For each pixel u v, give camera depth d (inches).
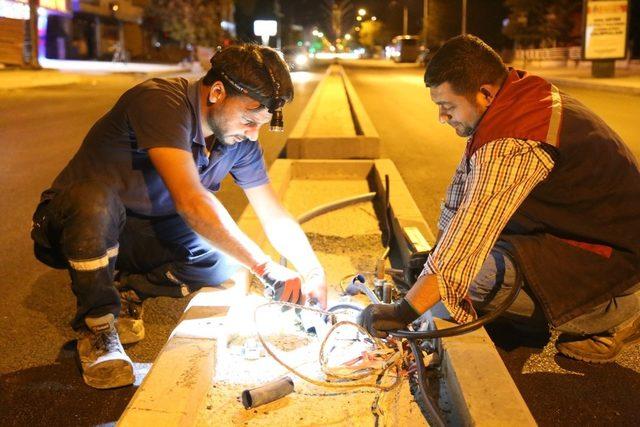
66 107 552.7
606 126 100.8
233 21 2134.6
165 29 1686.8
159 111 99.8
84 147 109.2
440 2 2074.3
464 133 102.3
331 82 805.2
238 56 99.0
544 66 1496.1
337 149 274.5
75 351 116.0
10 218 203.6
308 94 732.7
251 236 153.0
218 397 93.7
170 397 84.8
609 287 101.7
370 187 238.7
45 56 1355.8
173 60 1669.5
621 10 907.4
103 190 102.6
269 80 98.6
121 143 106.0
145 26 1695.4
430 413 90.1
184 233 115.3
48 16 1338.6
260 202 125.0
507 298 101.1
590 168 96.5
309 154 275.6
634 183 99.7
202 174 113.7
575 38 1557.6
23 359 113.0
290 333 112.2
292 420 89.1
